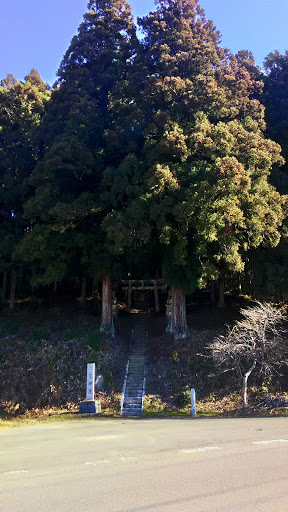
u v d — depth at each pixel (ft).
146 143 81.35
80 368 81.71
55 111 95.91
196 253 74.74
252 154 73.77
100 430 43.39
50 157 81.05
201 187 66.54
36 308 110.83
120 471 21.85
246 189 68.59
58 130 92.73
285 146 95.25
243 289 90.33
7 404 73.00
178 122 81.51
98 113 93.40
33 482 20.03
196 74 89.25
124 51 101.50
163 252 84.43
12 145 102.99
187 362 81.35
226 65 98.43
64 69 104.17
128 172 78.48
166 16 98.78
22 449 30.58
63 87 95.61
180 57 87.66
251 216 71.77
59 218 78.28
